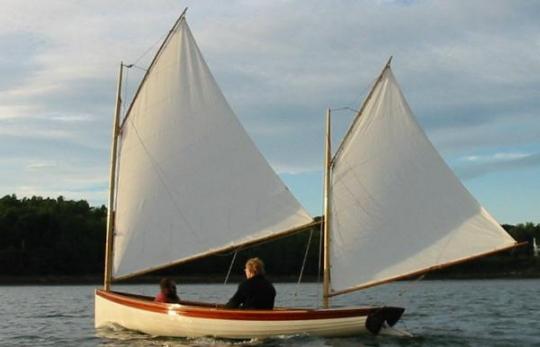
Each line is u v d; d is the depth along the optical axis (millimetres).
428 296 55656
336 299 52969
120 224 25328
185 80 25562
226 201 24953
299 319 21250
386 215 24344
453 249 23641
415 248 24062
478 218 23484
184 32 25703
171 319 22422
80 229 120125
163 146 25297
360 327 21656
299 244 95938
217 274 101875
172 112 25422
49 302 50594
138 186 25281
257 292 21203
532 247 124812
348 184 24500
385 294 63188
